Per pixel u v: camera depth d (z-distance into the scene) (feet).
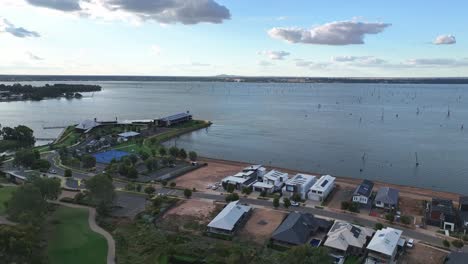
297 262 200.75
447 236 273.75
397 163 510.99
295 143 634.84
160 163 460.55
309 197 349.00
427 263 234.99
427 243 261.24
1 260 189.16
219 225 270.46
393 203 321.93
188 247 241.14
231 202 312.71
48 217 283.79
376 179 444.96
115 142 575.38
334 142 641.40
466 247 256.52
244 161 523.29
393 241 245.45
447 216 288.92
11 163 446.19
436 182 434.30
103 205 295.89
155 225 281.54
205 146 612.70
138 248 240.94
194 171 440.04
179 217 297.33
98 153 504.43
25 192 255.91
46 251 229.04
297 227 261.85
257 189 364.17
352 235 248.93
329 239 246.68
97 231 263.90
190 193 341.41
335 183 401.90
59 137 638.12
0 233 198.18
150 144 575.38
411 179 444.96
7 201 285.02
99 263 221.66
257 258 225.97
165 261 226.17
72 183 371.56
